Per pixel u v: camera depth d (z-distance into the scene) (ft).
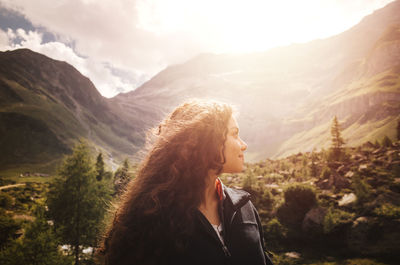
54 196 61.82
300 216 77.10
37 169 408.05
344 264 56.29
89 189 61.87
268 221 78.13
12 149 431.84
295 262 60.29
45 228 43.78
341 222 67.05
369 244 60.75
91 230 58.70
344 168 118.32
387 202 69.92
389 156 128.67
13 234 62.64
